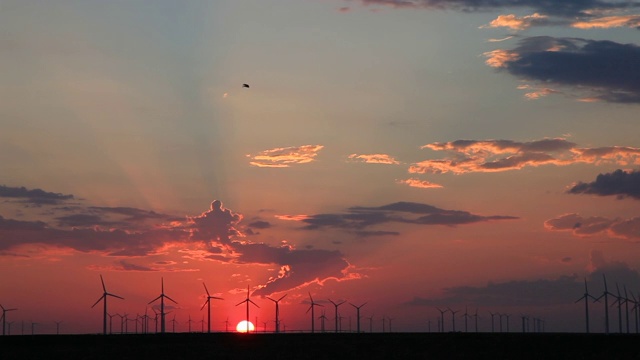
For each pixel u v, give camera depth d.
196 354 176.25
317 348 199.62
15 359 166.00
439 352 183.00
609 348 196.12
